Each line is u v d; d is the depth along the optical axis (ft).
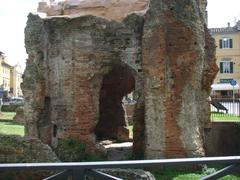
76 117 44.42
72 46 44.52
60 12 48.49
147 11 41.22
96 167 11.13
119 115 61.72
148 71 40.78
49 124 48.34
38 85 47.39
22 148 33.91
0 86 241.96
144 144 42.42
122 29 43.65
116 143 57.67
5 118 101.76
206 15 48.60
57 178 11.14
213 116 74.43
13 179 31.83
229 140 49.21
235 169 11.59
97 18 43.91
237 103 109.70
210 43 46.83
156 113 40.11
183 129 39.58
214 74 46.60
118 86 61.26
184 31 39.68
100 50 44.01
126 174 29.63
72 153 43.09
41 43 47.26
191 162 11.37
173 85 39.63
